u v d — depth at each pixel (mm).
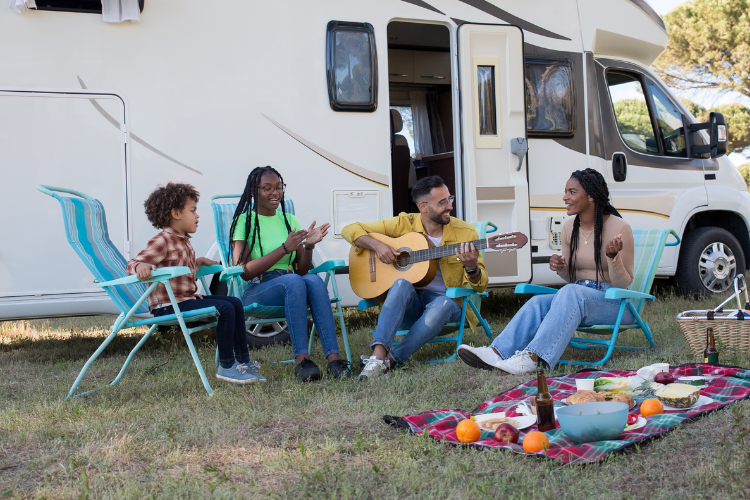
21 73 4141
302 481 2051
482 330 4719
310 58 4688
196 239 4457
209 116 4480
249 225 3768
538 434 2213
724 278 5938
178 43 4426
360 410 2820
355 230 3885
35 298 4152
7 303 4105
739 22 14484
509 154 4996
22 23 4152
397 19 4895
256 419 2686
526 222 5008
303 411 2824
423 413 2633
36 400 3123
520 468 2059
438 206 3764
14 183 4121
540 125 5223
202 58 4469
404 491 1990
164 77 4395
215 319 4086
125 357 4227
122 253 4309
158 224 3318
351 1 4785
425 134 6754
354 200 4762
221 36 4508
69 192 3691
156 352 4387
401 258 3816
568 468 2055
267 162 4590
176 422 2658
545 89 5250
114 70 4301
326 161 4703
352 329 5145
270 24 4609
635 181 5547
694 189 5754
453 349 4113
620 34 5547
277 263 3793
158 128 4379
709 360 3221
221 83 4508
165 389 3268
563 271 3828
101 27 4285
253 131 4562
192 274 3416
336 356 3467
